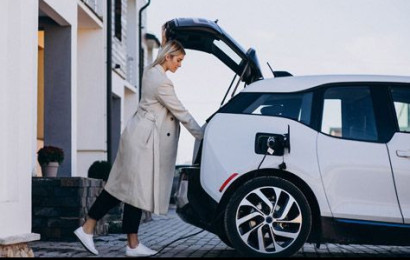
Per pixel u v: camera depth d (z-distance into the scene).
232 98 6.21
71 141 10.98
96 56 14.14
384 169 5.91
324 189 5.89
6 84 6.01
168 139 6.34
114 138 17.09
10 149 6.00
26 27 6.38
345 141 5.98
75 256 6.36
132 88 19.08
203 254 6.57
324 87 6.17
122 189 6.19
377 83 6.20
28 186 6.26
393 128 6.04
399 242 5.89
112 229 9.38
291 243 5.82
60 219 8.15
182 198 6.12
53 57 11.05
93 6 13.60
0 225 5.66
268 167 5.91
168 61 6.45
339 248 7.66
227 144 5.99
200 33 7.06
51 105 11.02
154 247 7.45
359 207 5.87
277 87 6.19
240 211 5.88
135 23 19.75
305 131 6.00
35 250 7.01
